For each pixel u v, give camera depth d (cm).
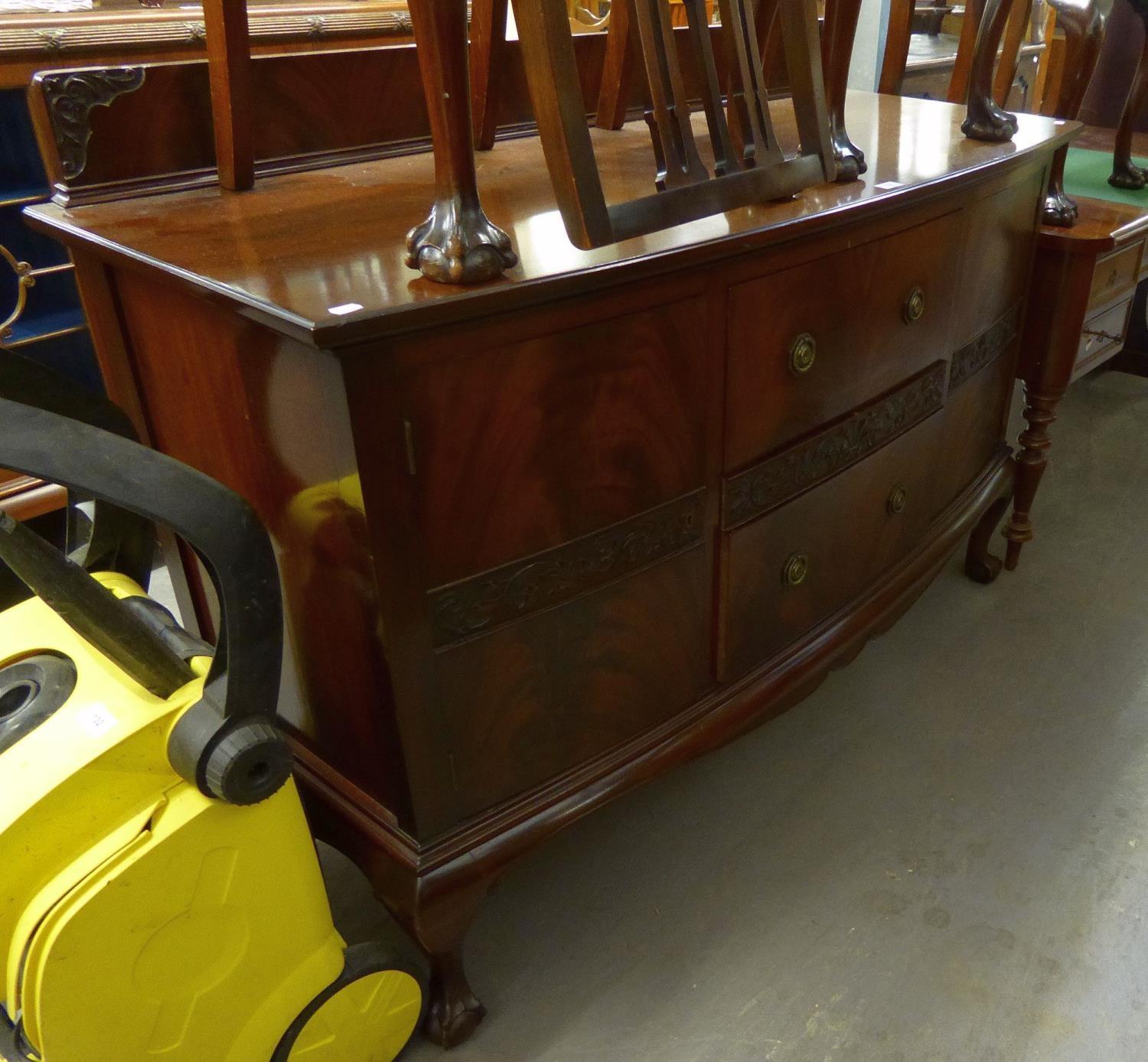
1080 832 121
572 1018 101
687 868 118
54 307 183
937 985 103
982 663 152
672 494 94
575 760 98
